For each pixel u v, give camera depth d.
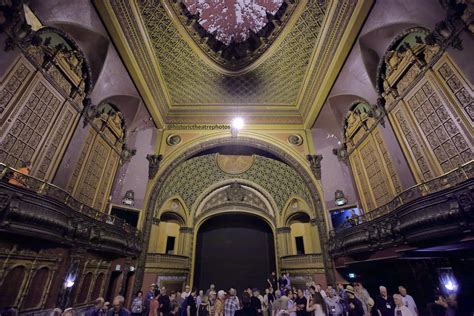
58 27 6.67
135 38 8.77
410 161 7.29
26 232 5.05
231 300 6.28
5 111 5.41
